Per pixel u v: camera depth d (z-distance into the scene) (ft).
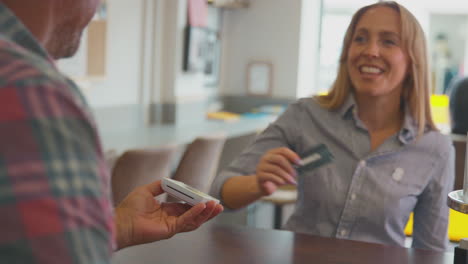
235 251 4.59
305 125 6.46
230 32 21.67
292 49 21.03
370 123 6.27
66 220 1.81
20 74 1.89
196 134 16.02
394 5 6.14
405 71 6.14
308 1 21.42
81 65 14.03
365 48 6.05
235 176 6.26
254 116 20.42
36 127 1.83
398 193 5.96
